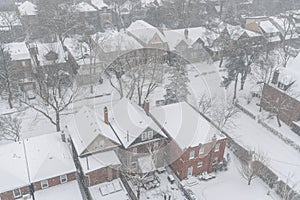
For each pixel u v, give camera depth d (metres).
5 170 36.91
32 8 91.06
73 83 63.81
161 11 96.56
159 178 43.88
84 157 39.72
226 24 85.38
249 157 44.41
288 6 113.62
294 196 39.72
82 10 93.38
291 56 80.25
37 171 37.44
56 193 37.66
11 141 48.75
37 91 58.00
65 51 74.31
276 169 45.97
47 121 54.94
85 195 40.69
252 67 69.12
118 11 100.75
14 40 82.81
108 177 40.16
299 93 52.97
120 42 66.75
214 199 40.88
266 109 58.97
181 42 73.31
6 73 56.25
